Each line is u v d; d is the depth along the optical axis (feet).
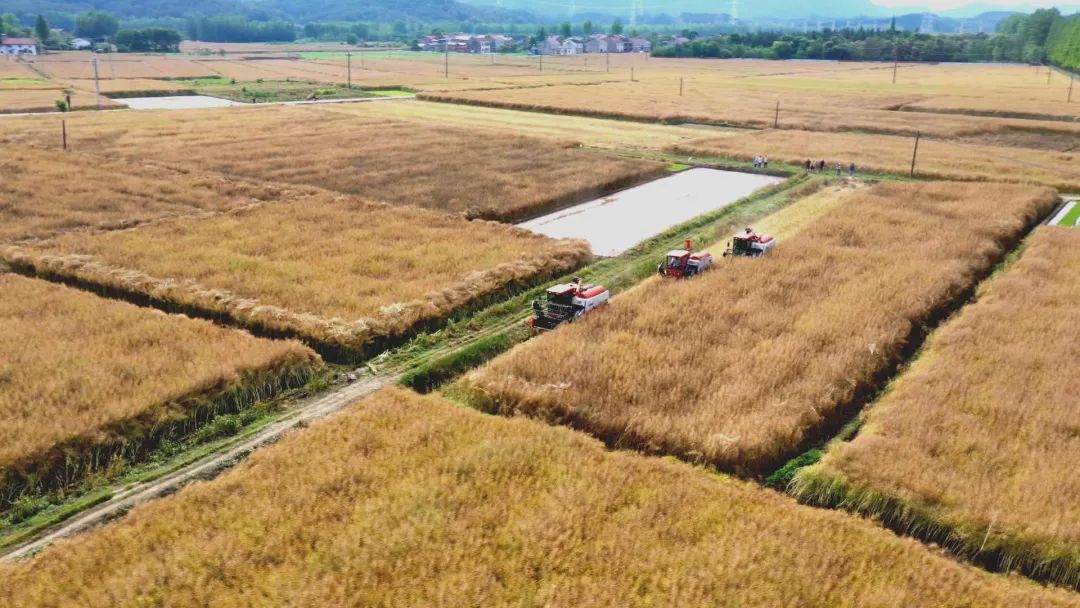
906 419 74.54
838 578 54.19
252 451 69.82
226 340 88.48
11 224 137.59
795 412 75.77
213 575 52.34
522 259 122.93
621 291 116.57
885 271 119.14
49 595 50.03
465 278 112.37
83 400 73.00
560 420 75.72
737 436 70.74
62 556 54.08
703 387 80.84
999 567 57.67
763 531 58.59
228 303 100.01
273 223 141.28
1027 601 52.65
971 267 124.16
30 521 60.08
